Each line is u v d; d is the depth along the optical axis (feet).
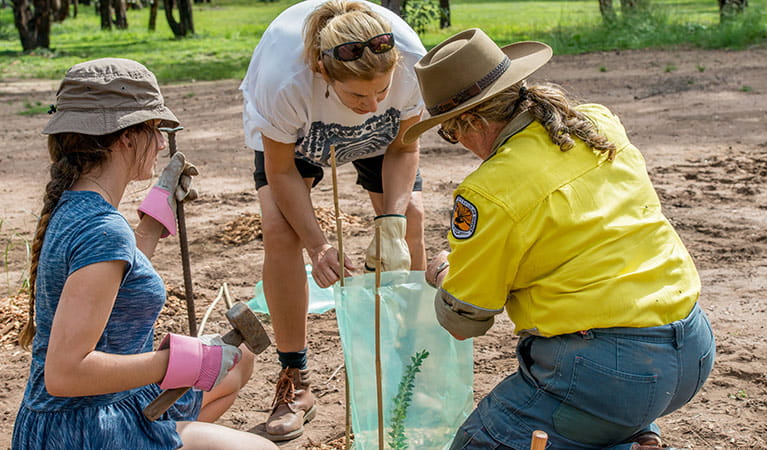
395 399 9.64
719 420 11.28
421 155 28.22
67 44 95.04
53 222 7.66
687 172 24.03
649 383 7.79
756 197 21.34
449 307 8.30
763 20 54.03
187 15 98.94
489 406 8.45
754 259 17.21
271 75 10.09
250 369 10.42
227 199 23.53
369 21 9.20
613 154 8.04
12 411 12.26
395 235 10.56
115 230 7.53
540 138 8.07
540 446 7.21
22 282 17.47
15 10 83.05
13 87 54.80
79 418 7.84
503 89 8.05
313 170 11.97
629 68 44.70
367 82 9.32
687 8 96.43
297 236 11.05
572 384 7.85
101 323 7.39
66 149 7.81
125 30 119.24
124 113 7.77
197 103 43.19
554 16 101.71
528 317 8.14
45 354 7.80
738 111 32.22
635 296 7.82
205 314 14.66
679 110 33.09
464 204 7.95
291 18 10.53
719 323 14.33
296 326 11.41
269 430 11.34
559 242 7.84
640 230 8.06
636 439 8.61
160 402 7.98
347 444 10.05
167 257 18.79
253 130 11.17
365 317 9.48
